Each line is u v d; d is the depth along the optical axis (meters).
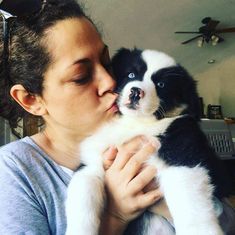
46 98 1.13
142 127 1.16
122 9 4.97
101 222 1.06
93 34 1.11
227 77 7.50
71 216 1.04
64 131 1.16
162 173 1.07
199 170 1.04
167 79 1.23
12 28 1.16
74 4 1.17
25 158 1.10
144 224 1.14
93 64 1.10
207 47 6.78
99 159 1.16
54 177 1.10
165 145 1.08
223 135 4.11
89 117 1.12
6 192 1.02
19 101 1.19
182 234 0.98
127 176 1.05
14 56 1.17
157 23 5.65
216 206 1.04
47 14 1.10
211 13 5.96
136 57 1.28
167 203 1.04
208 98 7.54
